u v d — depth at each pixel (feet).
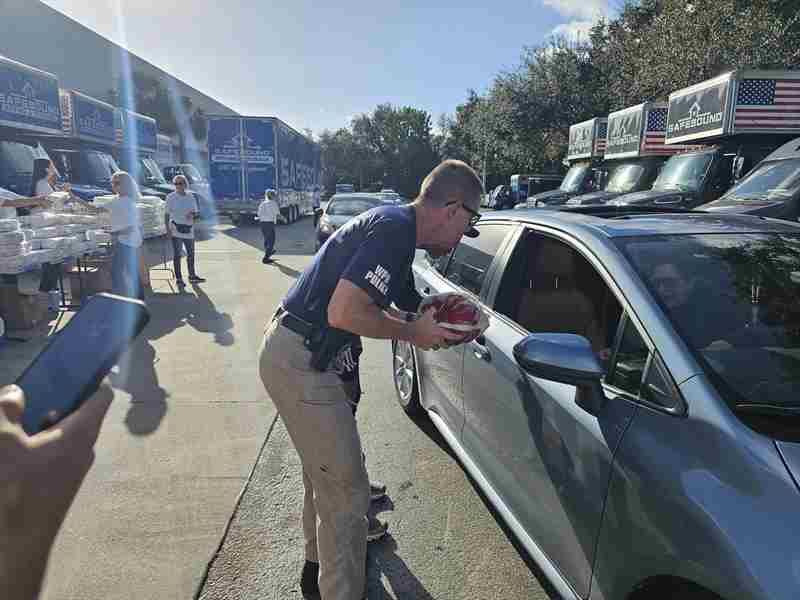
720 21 61.77
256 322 24.16
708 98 36.32
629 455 6.10
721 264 7.82
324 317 6.95
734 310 7.12
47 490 2.53
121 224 25.41
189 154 169.27
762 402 5.96
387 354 20.94
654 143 45.50
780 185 28.12
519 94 92.58
